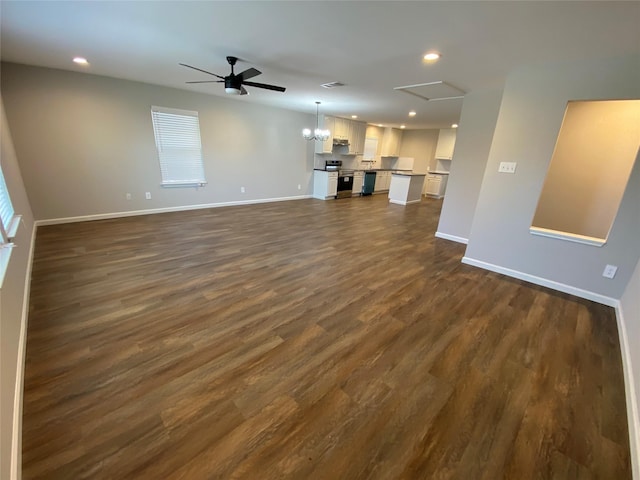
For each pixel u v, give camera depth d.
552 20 1.89
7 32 2.58
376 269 3.39
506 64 2.77
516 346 2.10
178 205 5.79
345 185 8.62
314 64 3.15
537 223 4.09
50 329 2.05
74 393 1.54
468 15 1.90
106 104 4.52
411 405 1.57
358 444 1.35
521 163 3.08
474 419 1.50
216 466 1.23
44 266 3.06
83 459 1.23
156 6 2.02
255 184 6.95
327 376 1.75
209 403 1.53
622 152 3.39
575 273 2.90
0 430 1.06
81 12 2.15
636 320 2.00
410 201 8.30
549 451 1.36
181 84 4.79
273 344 2.01
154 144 5.17
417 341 2.11
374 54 2.73
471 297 2.81
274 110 6.75
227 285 2.83
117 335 2.02
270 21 2.19
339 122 7.89
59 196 4.43
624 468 1.29
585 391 1.72
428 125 8.75
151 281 2.83
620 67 2.42
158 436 1.34
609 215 3.58
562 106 2.75
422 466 1.27
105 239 3.94
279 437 1.37
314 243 4.24
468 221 4.48
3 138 2.94
